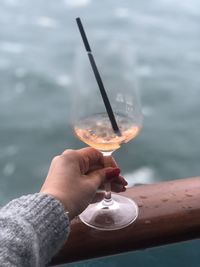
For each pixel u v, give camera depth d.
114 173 1.06
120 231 1.07
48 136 16.84
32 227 0.78
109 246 1.06
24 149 15.88
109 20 37.00
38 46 29.42
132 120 1.09
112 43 1.05
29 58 26.23
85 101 1.08
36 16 37.34
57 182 0.90
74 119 1.09
